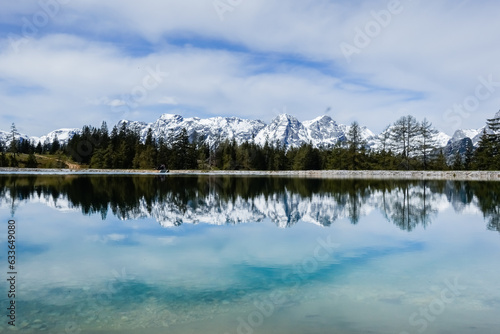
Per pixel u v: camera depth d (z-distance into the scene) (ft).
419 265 40.68
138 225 65.21
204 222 68.59
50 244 50.88
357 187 156.25
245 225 65.92
